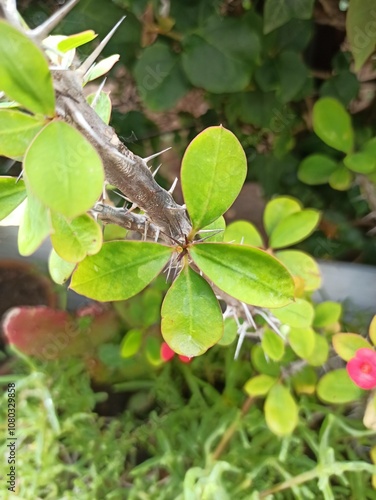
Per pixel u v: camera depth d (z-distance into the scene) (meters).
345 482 0.23
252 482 0.25
